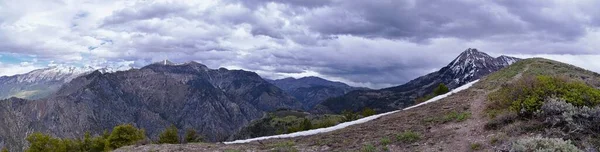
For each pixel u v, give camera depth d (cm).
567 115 1279
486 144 1316
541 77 1647
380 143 1566
